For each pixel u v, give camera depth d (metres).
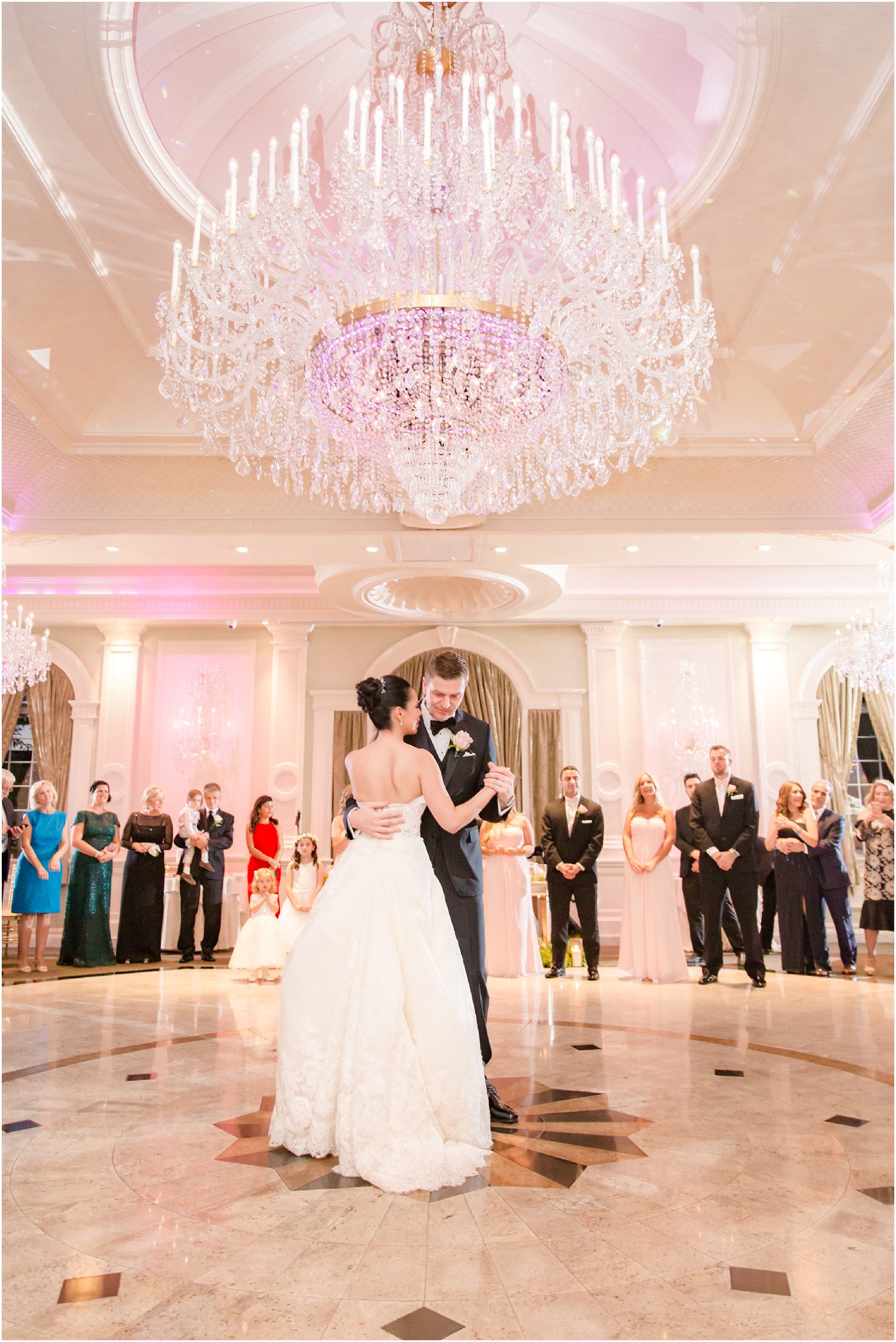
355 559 8.33
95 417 6.65
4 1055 4.23
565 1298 1.79
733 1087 3.53
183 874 9.07
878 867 7.39
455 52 4.28
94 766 10.90
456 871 3.23
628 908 7.48
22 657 9.40
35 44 3.62
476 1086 2.75
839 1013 5.32
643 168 5.07
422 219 4.13
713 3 3.77
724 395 6.65
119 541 7.82
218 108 4.70
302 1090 2.75
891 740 11.07
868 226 4.75
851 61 3.71
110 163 4.32
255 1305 1.77
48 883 8.11
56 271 5.09
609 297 4.44
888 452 6.95
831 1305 1.75
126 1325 1.69
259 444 5.88
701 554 8.44
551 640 11.21
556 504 7.59
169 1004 5.88
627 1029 4.82
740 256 5.11
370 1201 2.33
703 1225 2.17
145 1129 3.01
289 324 4.66
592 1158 2.68
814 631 11.23
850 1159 2.66
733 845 6.82
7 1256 2.01
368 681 3.01
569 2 4.34
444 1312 1.73
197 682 11.12
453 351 3.98
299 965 2.84
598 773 10.82
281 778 10.77
